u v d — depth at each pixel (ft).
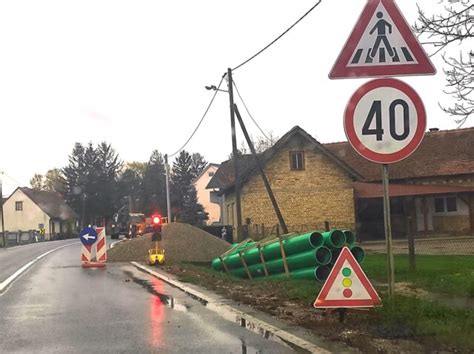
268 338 22.89
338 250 41.27
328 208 106.01
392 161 20.92
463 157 109.50
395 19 20.59
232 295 35.01
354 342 20.63
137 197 308.19
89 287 40.60
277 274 45.91
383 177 21.65
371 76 20.58
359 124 20.92
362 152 20.88
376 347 19.89
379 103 20.97
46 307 31.94
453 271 42.78
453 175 106.93
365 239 108.58
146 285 41.37
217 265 53.52
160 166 317.22
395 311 21.94
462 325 22.13
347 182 105.91
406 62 20.56
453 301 29.43
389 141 20.89
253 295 35.12
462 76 26.03
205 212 242.58
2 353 21.42
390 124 20.89
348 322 23.48
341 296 22.04
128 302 33.32
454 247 76.48
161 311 29.99
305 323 24.73
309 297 31.94
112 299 34.60
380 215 110.73
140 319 27.81
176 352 21.06
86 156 295.07
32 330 25.59
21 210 244.63
